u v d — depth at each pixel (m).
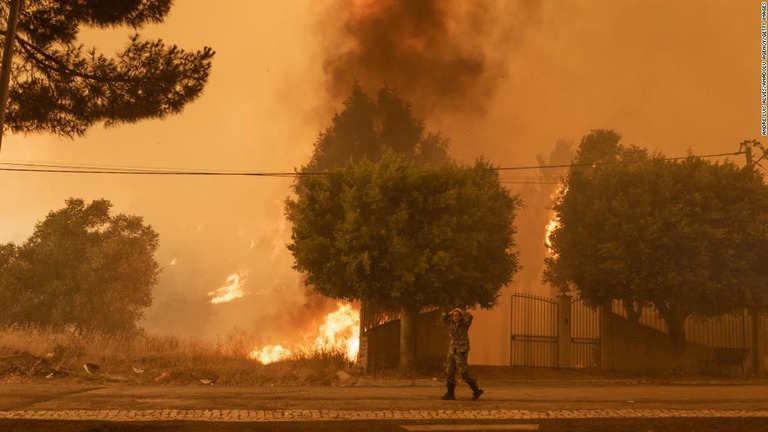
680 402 13.09
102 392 13.76
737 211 21.66
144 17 15.21
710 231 21.14
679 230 21.19
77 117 15.17
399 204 19.56
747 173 22.48
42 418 9.98
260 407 11.68
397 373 19.58
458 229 19.56
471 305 21.02
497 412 11.20
